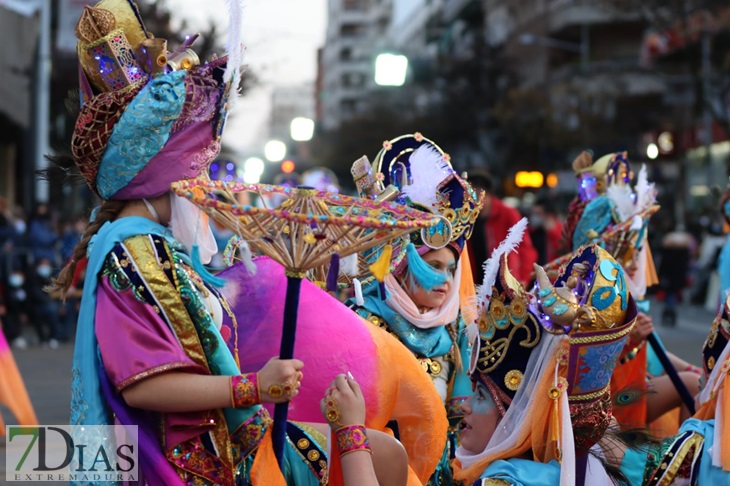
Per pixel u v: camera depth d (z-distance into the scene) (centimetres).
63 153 360
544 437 384
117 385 311
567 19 5147
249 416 326
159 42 330
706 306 2495
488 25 6731
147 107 318
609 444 412
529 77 5716
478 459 395
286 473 352
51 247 1731
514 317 388
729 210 647
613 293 383
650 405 570
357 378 371
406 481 357
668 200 3841
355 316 384
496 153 5075
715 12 3212
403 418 398
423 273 443
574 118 4509
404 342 459
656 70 3972
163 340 313
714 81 3350
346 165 5944
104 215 333
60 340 1773
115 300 317
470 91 5197
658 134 3838
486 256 1081
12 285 1714
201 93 332
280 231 324
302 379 369
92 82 330
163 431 321
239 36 335
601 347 382
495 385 396
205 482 321
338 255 323
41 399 1095
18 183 2953
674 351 1463
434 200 459
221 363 324
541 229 1402
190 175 331
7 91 1848
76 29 328
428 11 8794
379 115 5938
